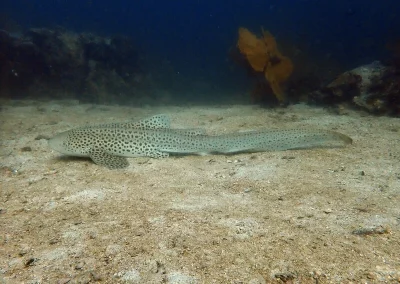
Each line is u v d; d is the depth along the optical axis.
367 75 3.64
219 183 1.56
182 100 6.50
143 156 1.99
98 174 1.72
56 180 1.64
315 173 1.64
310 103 4.01
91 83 5.54
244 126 2.89
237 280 0.84
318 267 0.87
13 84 5.14
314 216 1.18
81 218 1.22
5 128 2.91
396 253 0.92
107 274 0.87
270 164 1.81
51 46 5.33
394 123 2.75
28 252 0.99
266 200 1.34
